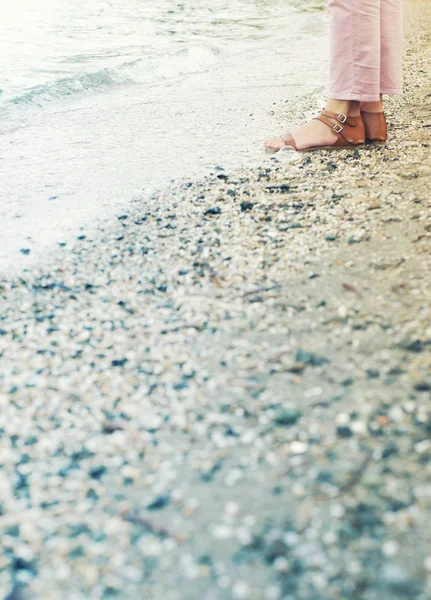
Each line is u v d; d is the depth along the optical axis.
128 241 2.26
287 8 9.30
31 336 1.73
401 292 1.78
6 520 1.14
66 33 7.24
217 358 1.56
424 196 2.44
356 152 3.02
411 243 2.06
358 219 2.27
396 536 1.04
